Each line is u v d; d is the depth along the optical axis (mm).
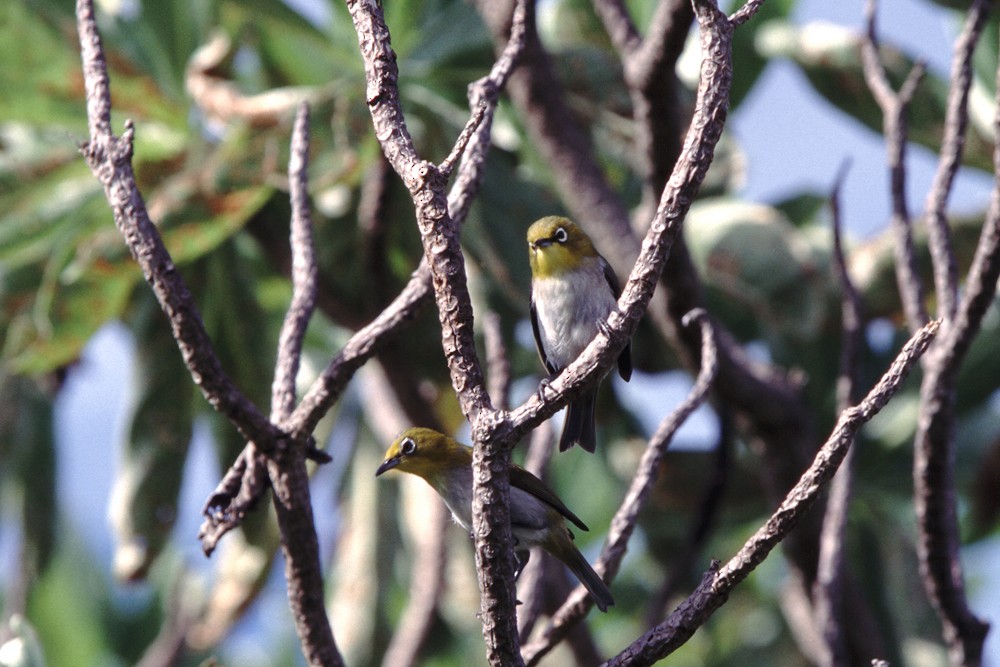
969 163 12867
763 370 11312
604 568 7559
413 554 14898
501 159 11727
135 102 12219
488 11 10578
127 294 11852
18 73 11930
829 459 5324
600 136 12664
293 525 6672
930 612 13266
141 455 11844
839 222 9602
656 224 5328
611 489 14695
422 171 5453
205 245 10836
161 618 16359
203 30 12320
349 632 13102
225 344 12430
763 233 12031
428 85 11922
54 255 11734
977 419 13797
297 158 7883
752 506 13477
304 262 7547
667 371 13570
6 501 13742
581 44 12031
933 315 12805
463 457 8336
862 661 10945
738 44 13797
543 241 9367
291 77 12414
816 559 11125
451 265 5418
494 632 5523
